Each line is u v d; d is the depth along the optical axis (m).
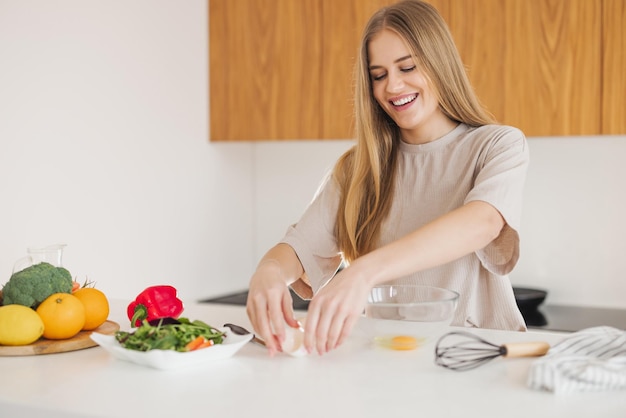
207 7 3.31
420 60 1.67
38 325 1.34
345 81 3.04
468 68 2.80
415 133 1.80
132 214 2.95
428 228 1.39
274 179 3.63
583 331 1.23
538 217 3.11
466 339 1.38
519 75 2.73
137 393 1.10
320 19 3.08
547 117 2.70
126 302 1.86
